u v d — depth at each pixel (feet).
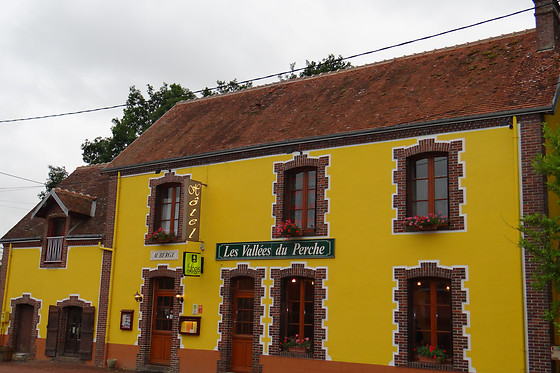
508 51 56.85
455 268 47.24
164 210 66.64
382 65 65.92
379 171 52.26
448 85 55.62
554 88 47.44
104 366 66.13
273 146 58.59
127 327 65.31
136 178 68.85
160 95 126.31
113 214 69.67
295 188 58.03
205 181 63.10
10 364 68.64
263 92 73.05
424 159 51.19
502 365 44.06
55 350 71.77
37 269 76.48
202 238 62.08
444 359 46.93
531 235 39.34
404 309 48.80
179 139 70.13
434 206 50.03
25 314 77.61
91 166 88.28
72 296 71.61
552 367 42.37
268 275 56.85
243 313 59.00
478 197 47.26
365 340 50.21
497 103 48.78
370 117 55.57
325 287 53.21
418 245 49.14
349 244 52.65
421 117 51.57
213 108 75.25
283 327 55.83
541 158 39.65
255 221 58.75
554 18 55.01
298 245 55.36
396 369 48.26
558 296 44.37
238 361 58.18
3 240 80.48
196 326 60.29
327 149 55.62
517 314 44.06
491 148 47.37
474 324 45.75
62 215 74.84
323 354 52.21
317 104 63.62
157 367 62.75
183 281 62.34
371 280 50.85
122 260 67.72
